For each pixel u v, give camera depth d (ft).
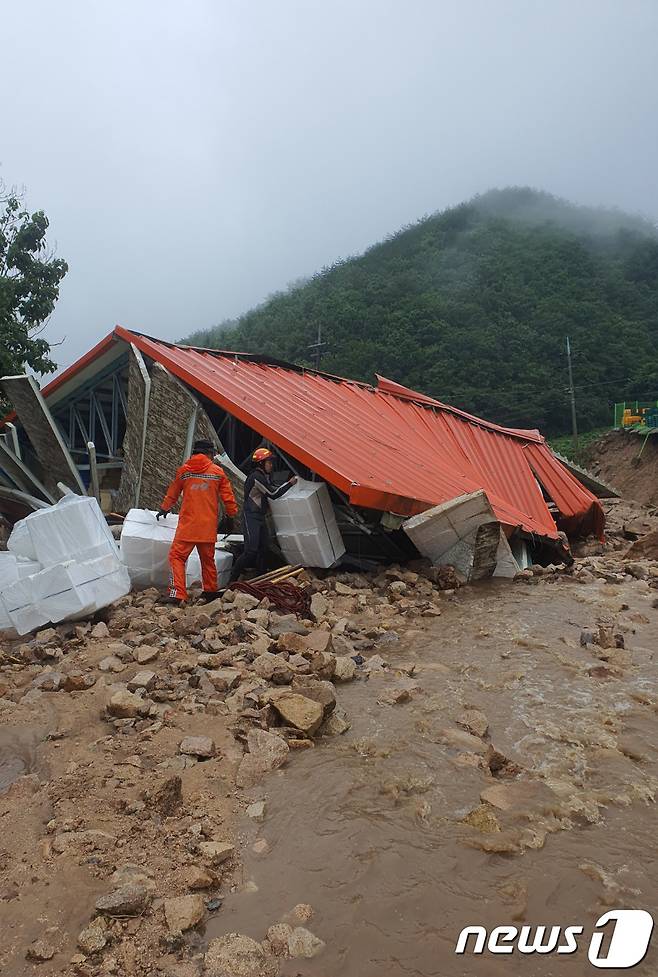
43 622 22.29
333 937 9.04
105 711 15.64
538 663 19.31
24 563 23.21
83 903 9.43
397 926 9.24
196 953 8.74
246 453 41.96
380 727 15.25
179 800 11.96
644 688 17.51
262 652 19.17
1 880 9.87
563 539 36.32
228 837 11.16
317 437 35.63
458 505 29.43
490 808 11.79
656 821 11.66
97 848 10.59
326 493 31.78
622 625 23.13
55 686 17.10
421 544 30.78
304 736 14.52
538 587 29.76
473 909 9.56
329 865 10.48
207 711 15.52
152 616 23.03
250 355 48.65
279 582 26.73
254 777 12.92
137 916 9.27
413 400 56.70
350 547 34.91
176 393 37.70
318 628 22.58
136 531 27.09
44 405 44.09
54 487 50.52
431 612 25.03
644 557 36.86
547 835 11.23
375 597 27.45
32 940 8.80
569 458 146.41
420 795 12.42
